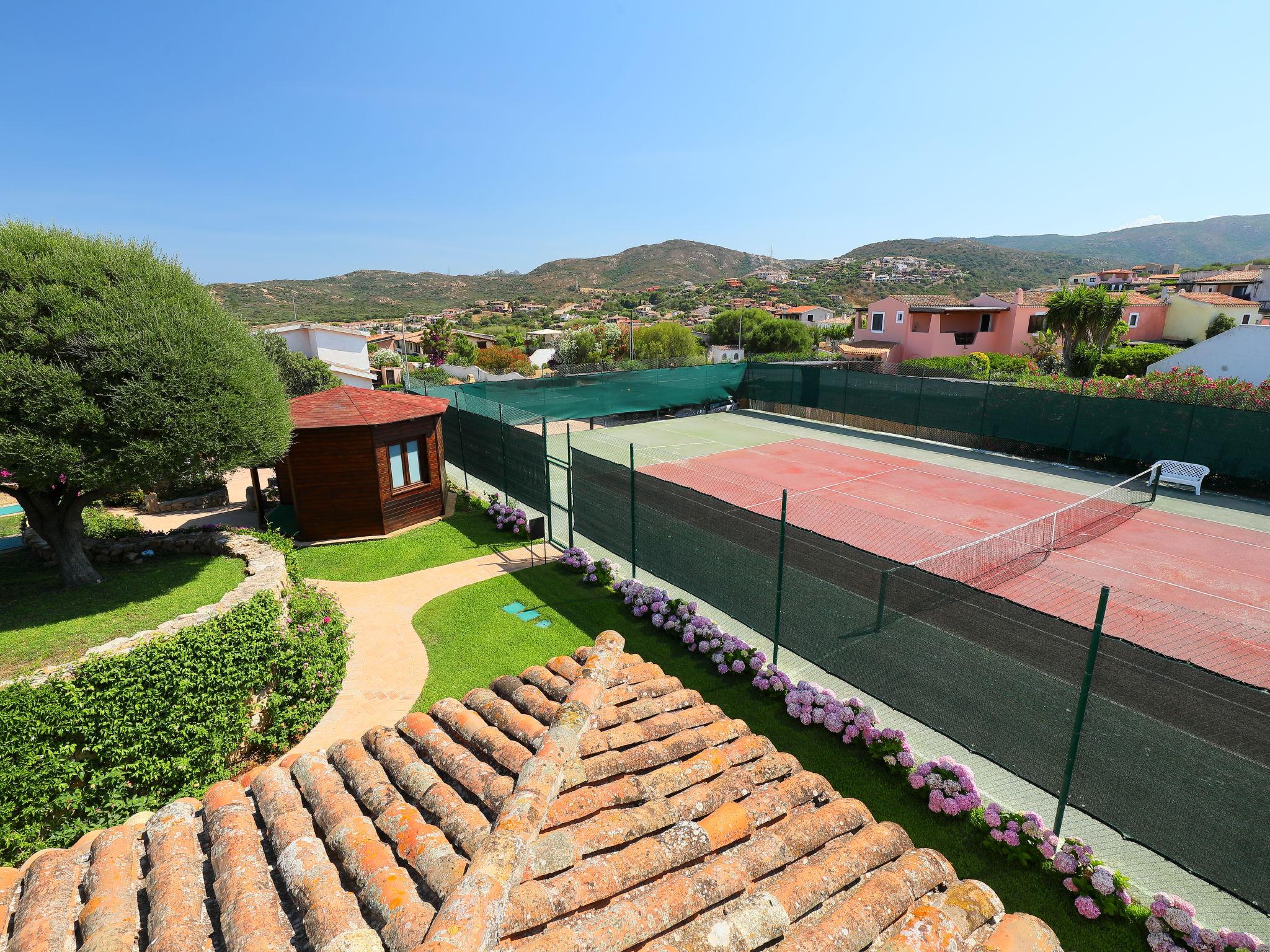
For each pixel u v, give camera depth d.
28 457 9.05
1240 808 5.43
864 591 8.48
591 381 32.72
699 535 11.16
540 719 5.08
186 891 3.33
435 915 2.87
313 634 10.16
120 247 11.21
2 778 6.48
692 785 4.16
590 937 2.71
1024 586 12.78
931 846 6.85
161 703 7.50
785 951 2.82
